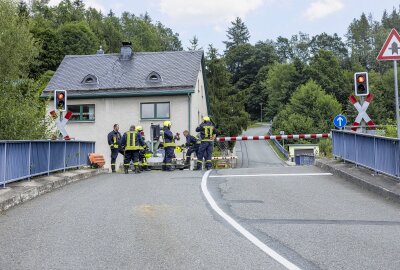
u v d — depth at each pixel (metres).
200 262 5.54
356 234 6.89
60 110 18.25
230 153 47.84
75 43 75.00
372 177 12.05
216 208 8.98
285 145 65.94
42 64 66.81
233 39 138.50
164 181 13.41
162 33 134.25
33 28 69.31
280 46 146.00
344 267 5.30
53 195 11.08
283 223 7.64
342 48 132.12
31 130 16.12
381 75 112.00
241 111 49.34
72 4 111.25
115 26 115.62
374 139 12.48
